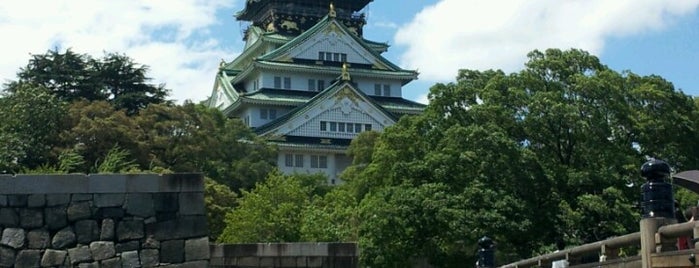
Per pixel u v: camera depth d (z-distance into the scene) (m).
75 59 81.06
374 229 44.59
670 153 46.38
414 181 46.00
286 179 66.38
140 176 20.38
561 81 48.06
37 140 62.41
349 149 90.56
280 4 118.50
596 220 42.38
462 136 44.84
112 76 81.69
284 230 54.75
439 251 44.78
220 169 76.44
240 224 55.12
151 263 20.02
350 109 102.69
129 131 67.19
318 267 26.84
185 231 20.36
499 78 47.75
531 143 47.12
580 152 46.00
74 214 19.89
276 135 98.19
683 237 13.22
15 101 64.25
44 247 19.59
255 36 122.12
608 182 43.69
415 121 49.47
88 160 64.25
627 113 46.47
